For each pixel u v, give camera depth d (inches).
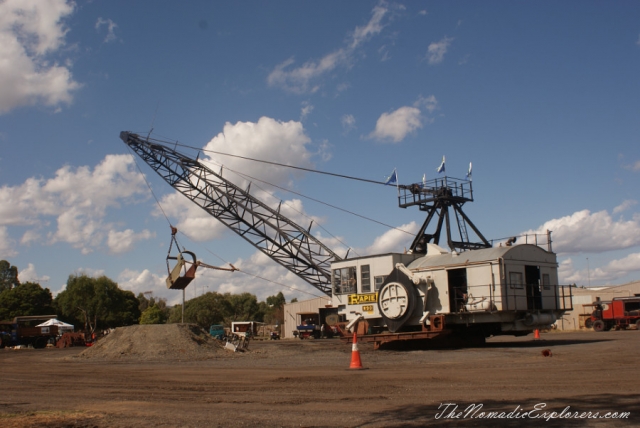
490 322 1075.3
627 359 667.4
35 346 2174.0
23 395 528.7
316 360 887.1
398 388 482.9
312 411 385.1
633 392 414.9
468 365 674.2
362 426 331.3
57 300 3858.3
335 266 1301.7
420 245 1715.1
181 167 1962.4
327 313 2503.7
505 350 912.3
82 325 3752.5
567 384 466.9
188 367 820.6
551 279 1135.0
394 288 1134.4
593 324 2091.5
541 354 780.6
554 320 1103.0
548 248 1171.3
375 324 1220.5
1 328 2100.1
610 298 2524.6
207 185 1964.8
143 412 401.1
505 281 1024.9
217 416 376.2
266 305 6781.5
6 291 3550.7
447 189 1696.6
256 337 3208.7
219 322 4160.9
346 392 470.3
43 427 350.6
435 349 1055.0
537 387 456.1
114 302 3641.7
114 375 713.0
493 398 410.0
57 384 622.8
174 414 389.1
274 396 463.8
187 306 4138.8
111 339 1203.9
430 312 1101.7
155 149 1961.1
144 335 1190.9
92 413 399.9
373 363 775.1
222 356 1079.6
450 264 1088.2
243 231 1983.3
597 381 479.2
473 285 1059.9
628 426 309.7
